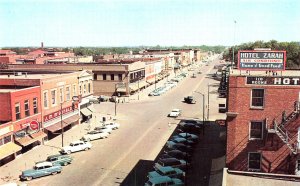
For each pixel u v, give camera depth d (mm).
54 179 40906
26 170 41094
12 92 46406
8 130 45562
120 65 99375
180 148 49688
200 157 48344
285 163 34406
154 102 94250
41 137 52094
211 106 87812
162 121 71250
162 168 40375
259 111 34406
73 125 66000
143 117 75438
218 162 45250
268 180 26906
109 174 42406
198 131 62188
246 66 35094
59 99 59875
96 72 101062
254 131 34938
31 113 51281
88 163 46531
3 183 38969
